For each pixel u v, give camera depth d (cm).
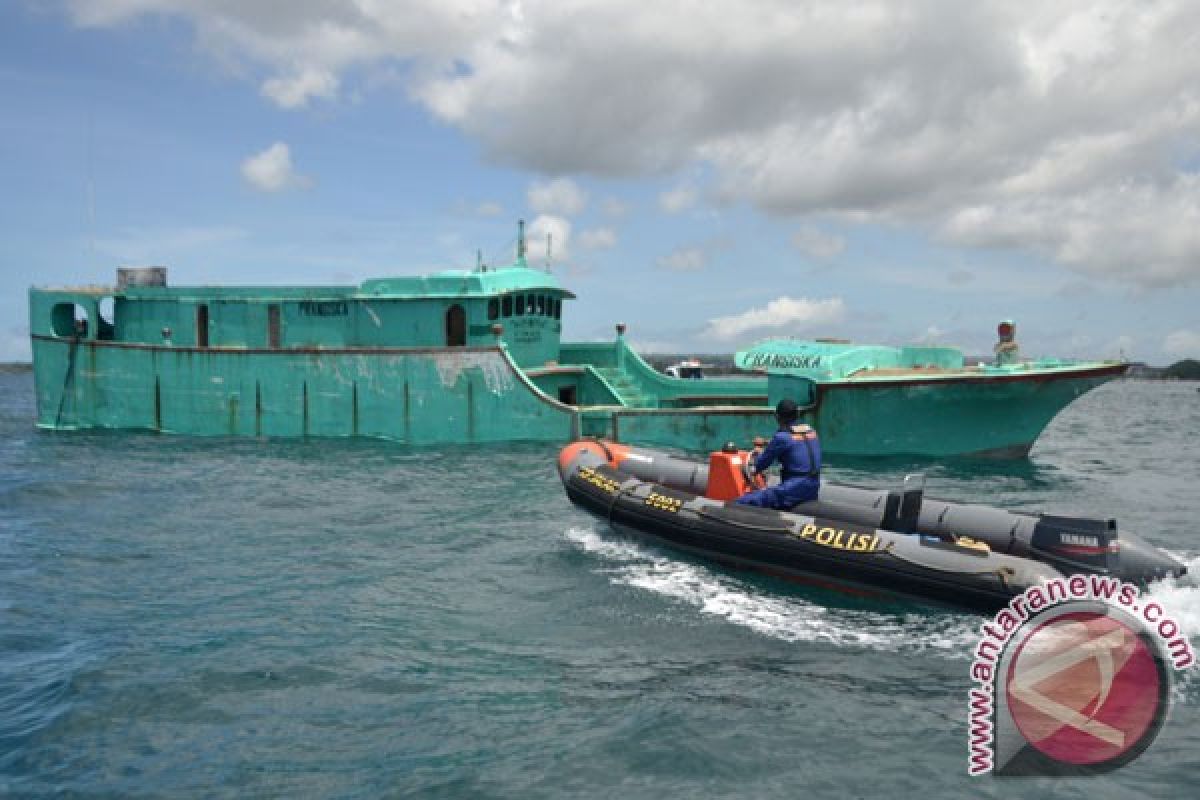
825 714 514
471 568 883
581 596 779
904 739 478
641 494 980
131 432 2286
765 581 830
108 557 932
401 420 2066
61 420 2377
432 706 532
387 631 679
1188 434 2800
